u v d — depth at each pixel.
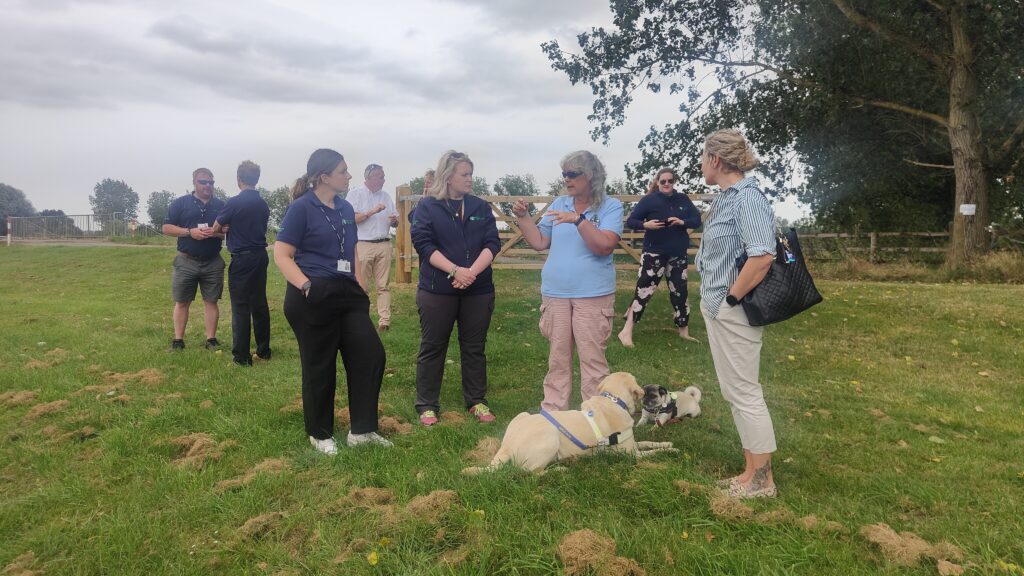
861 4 16.64
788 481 3.41
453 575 2.42
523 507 2.91
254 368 5.96
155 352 6.62
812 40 17.72
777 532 2.72
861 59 17.70
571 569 2.40
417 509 2.87
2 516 3.05
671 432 4.29
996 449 3.92
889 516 2.96
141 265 15.67
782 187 21.89
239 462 3.68
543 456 3.37
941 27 16.55
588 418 3.59
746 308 3.00
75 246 20.56
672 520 2.84
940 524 2.86
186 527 2.93
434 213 4.45
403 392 5.29
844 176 20.62
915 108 18.14
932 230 21.08
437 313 4.47
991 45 15.71
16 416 4.57
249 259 6.05
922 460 3.74
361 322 3.89
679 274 7.17
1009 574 2.37
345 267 3.86
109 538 2.81
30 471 3.63
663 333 7.64
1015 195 19.00
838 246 19.64
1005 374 5.98
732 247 3.10
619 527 2.73
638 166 20.86
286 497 3.19
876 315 8.65
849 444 4.05
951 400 5.07
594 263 4.18
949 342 7.21
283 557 2.65
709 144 3.19
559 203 4.41
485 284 4.64
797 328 7.97
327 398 3.89
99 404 4.73
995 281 14.64
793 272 2.99
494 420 4.49
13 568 2.62
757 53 19.09
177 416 4.44
